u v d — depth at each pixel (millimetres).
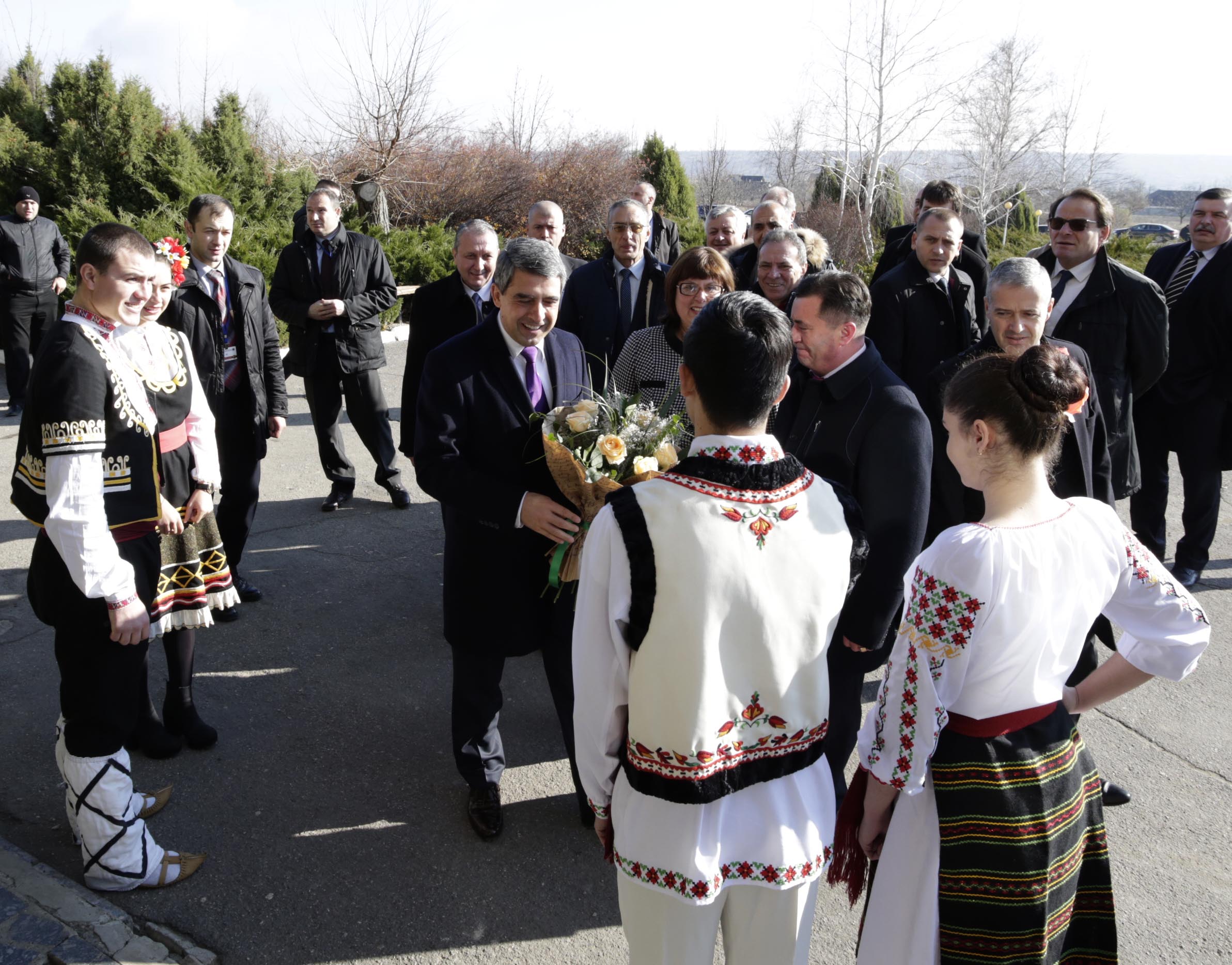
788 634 1657
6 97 14273
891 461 2531
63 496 2350
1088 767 1867
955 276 4547
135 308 2566
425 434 2711
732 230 5527
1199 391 4879
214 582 3279
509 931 2584
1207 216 4879
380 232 13844
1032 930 1694
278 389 4719
